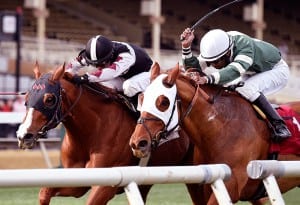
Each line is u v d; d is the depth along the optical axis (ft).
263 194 35.50
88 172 22.06
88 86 37.14
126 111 37.78
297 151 36.29
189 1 175.52
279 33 181.57
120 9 163.63
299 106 38.11
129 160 37.52
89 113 36.83
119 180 22.62
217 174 24.40
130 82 38.19
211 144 34.42
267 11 185.06
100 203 35.27
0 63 110.32
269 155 35.76
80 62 39.60
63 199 54.70
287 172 25.64
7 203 53.06
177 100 33.01
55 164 84.02
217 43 35.58
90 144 37.04
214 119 34.32
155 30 134.10
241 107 35.37
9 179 20.89
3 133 81.46
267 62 36.83
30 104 35.53
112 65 37.86
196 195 36.35
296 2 190.19
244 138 34.63
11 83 109.29
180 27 165.89
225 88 35.42
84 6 158.51
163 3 173.47
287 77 37.76
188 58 36.58
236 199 34.19
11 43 119.44
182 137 38.45
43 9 126.52
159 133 31.81
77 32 149.18
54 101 35.60
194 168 24.09
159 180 23.36
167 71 33.17
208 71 38.37
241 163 34.32
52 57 121.29
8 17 87.61
